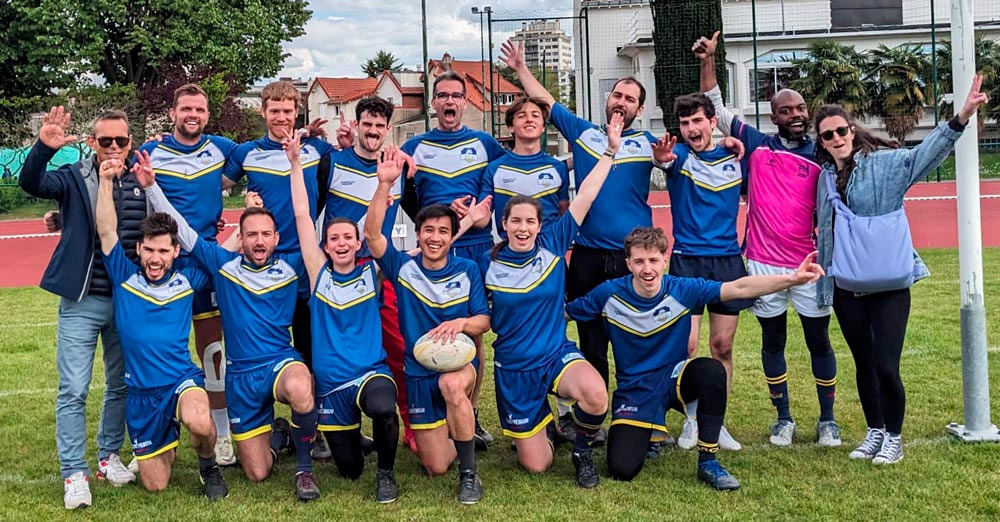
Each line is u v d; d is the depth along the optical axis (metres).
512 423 4.73
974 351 4.98
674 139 5.13
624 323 4.69
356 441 4.67
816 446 5.07
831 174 4.76
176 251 4.60
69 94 28.89
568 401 5.13
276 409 6.23
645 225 5.36
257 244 4.61
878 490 4.30
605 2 31.97
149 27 30.86
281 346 4.68
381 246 4.65
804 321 5.08
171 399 4.47
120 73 32.69
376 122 5.13
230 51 31.72
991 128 30.34
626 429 4.65
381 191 4.52
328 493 4.55
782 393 5.18
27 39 29.31
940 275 10.63
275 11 34.56
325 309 4.65
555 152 29.81
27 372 7.38
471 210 5.02
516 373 4.70
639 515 4.09
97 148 4.51
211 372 5.11
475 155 5.54
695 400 4.68
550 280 4.69
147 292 4.55
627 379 4.73
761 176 5.13
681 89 13.10
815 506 4.13
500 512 4.20
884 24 34.28
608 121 5.39
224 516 4.22
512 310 4.66
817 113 4.68
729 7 33.78
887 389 4.63
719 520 4.01
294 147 4.78
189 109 5.02
